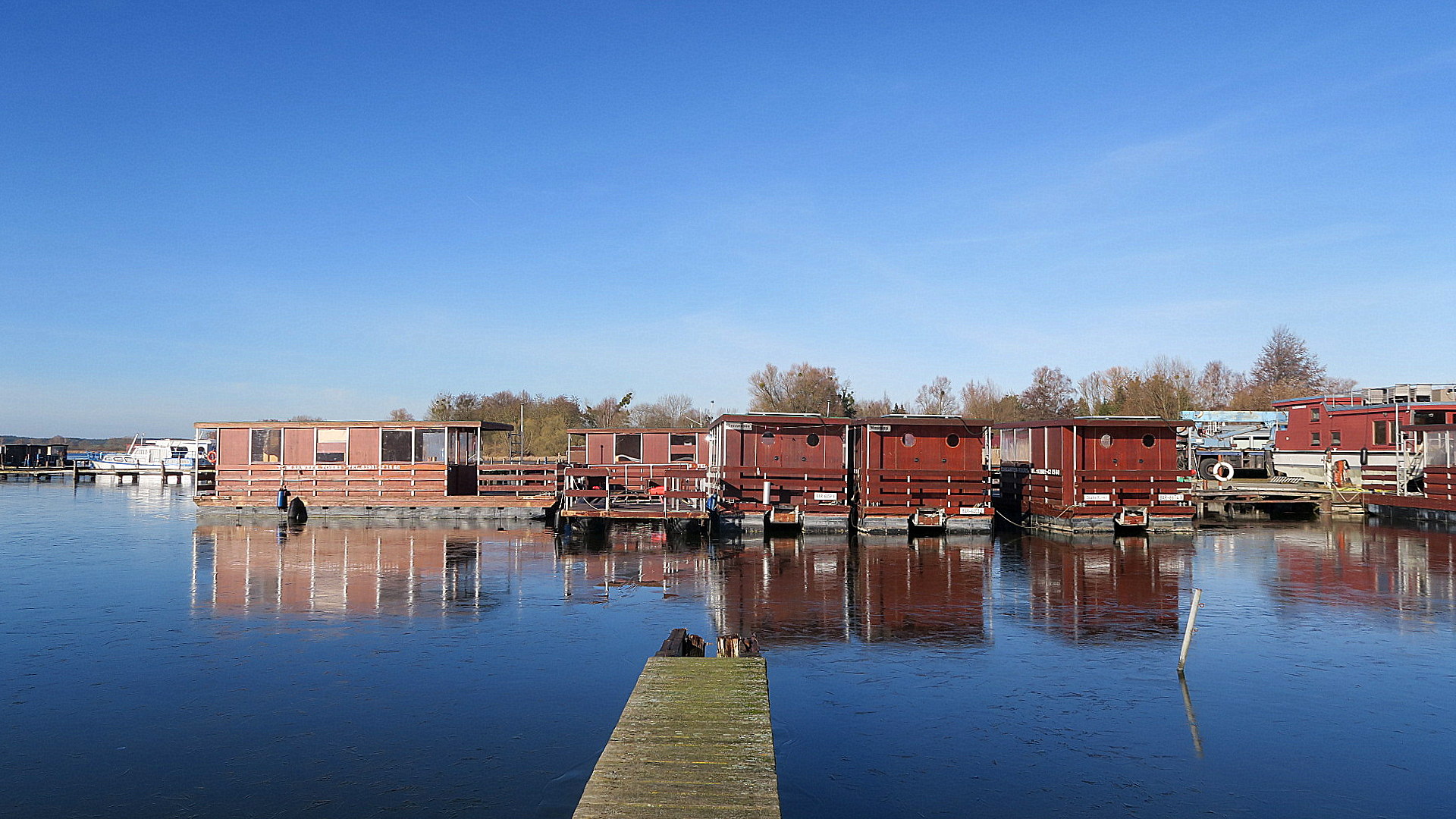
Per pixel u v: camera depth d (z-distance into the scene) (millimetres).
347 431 30734
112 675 11141
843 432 26438
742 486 25984
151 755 8617
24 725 9406
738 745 7094
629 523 28984
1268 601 15672
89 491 52531
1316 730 9258
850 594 16438
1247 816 7402
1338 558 21188
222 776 8148
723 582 17656
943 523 25375
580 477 28516
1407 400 39156
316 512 30609
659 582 17656
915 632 13391
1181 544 23984
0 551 23016
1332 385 89438
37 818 7324
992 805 7590
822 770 8281
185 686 10680
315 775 8156
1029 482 28594
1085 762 8445
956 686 10695
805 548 23219
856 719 9570
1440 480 28203
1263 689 10531
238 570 19453
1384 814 7418
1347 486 33469
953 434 26047
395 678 11000
